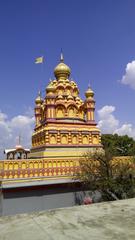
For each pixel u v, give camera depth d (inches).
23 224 143.3
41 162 588.4
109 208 175.3
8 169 553.9
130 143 1395.2
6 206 536.4
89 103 843.4
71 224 141.6
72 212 167.2
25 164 571.8
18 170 561.6
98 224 140.9
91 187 580.4
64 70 916.0
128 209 171.6
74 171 613.6
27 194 561.6
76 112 835.4
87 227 136.1
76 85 903.7
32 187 565.6
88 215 158.9
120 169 573.6
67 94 857.5
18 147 1027.9
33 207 560.1
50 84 808.3
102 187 557.0
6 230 134.2
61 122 777.6
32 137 890.7
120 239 118.7
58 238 120.4
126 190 564.1
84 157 644.7
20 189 555.8
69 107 822.5
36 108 926.4
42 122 838.5
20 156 1026.7
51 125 759.7
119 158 642.2
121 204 187.0
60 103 809.5
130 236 122.4
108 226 137.1
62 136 754.2
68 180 596.4
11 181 548.4
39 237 122.3
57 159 605.3
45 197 578.2
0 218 158.1
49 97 784.3
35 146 840.3
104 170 572.1
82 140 778.8
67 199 598.2
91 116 832.9
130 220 147.2
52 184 582.2
